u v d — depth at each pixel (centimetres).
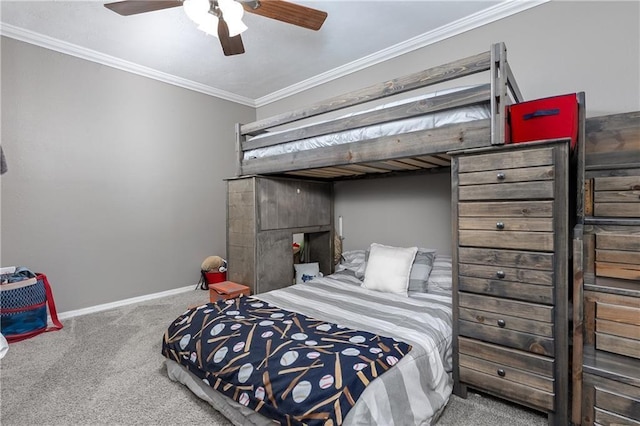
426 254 266
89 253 326
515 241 160
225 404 154
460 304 179
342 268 322
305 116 251
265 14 196
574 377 144
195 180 413
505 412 164
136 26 277
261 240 306
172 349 187
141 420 159
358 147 217
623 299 140
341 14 261
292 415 122
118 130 346
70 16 261
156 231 378
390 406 130
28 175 290
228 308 207
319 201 362
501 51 159
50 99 301
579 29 222
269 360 144
